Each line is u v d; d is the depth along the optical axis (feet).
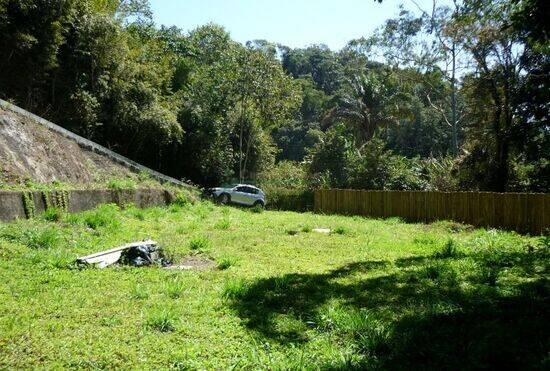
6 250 26.76
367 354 14.40
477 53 86.12
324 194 89.25
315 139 194.49
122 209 56.39
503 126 83.15
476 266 28.32
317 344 15.11
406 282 24.44
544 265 28.37
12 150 46.98
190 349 14.25
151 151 104.63
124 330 15.89
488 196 61.05
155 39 127.44
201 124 116.78
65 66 79.30
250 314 18.25
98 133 88.38
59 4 69.82
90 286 21.61
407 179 95.20
